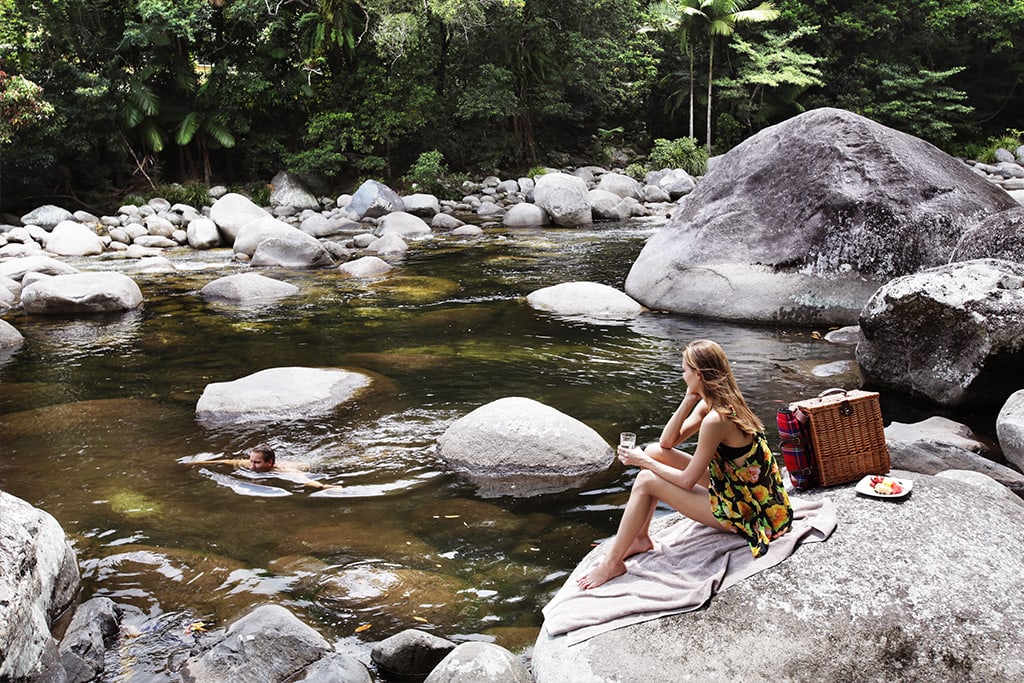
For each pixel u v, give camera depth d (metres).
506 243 18.03
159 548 4.92
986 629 3.39
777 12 32.69
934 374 7.24
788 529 3.79
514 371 8.48
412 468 6.05
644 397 7.60
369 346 9.63
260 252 15.88
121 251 18.47
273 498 5.59
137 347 9.86
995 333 6.70
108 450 6.53
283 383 7.59
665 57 36.25
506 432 6.04
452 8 25.42
